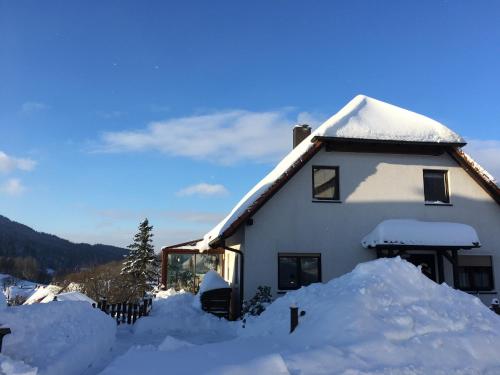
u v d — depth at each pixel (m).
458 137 17.62
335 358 6.78
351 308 8.34
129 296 37.03
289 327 9.30
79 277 43.41
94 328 9.79
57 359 7.01
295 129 24.12
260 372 6.29
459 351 7.32
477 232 17.53
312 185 16.89
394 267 10.09
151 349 8.56
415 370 6.55
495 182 17.47
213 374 6.20
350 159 17.36
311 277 16.38
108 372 6.41
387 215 17.12
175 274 26.20
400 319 8.20
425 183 17.98
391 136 16.98
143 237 49.28
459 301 9.41
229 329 14.23
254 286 15.88
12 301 41.09
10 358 6.13
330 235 16.61
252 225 16.27
